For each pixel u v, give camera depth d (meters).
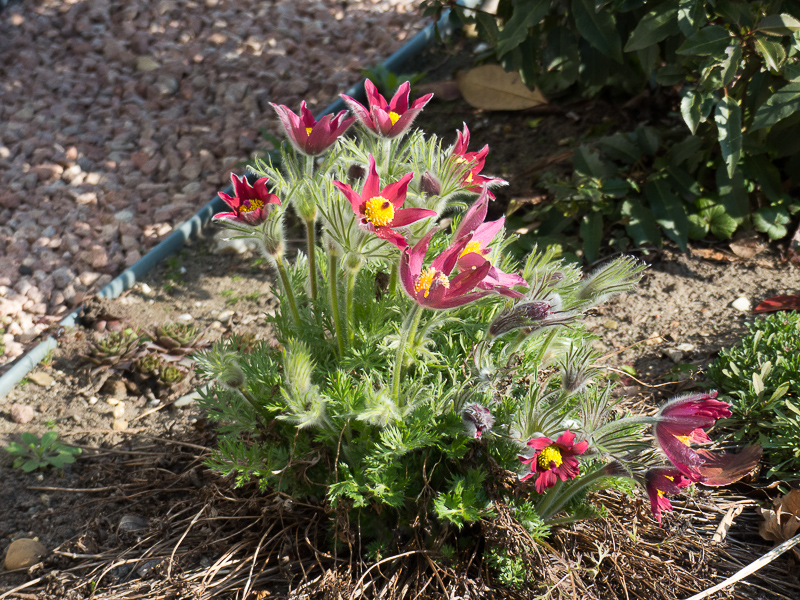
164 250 0.89
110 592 0.64
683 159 0.83
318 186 0.61
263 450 0.64
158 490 0.69
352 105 0.61
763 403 0.69
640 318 0.80
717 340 0.77
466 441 0.61
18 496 0.70
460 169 0.61
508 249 0.84
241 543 0.65
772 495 0.67
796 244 0.83
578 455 0.58
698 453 0.61
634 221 0.84
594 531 0.64
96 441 0.73
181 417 0.75
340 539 0.63
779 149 0.83
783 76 0.79
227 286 0.85
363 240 0.59
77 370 0.78
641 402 0.72
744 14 0.75
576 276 0.64
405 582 0.63
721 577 0.64
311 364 0.62
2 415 0.75
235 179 0.61
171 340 0.78
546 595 0.60
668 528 0.65
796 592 0.63
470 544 0.63
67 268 0.86
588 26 0.82
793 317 0.74
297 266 0.69
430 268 0.56
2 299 0.82
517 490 0.62
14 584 0.65
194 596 0.63
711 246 0.84
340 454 0.64
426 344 0.64
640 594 0.63
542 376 0.67
